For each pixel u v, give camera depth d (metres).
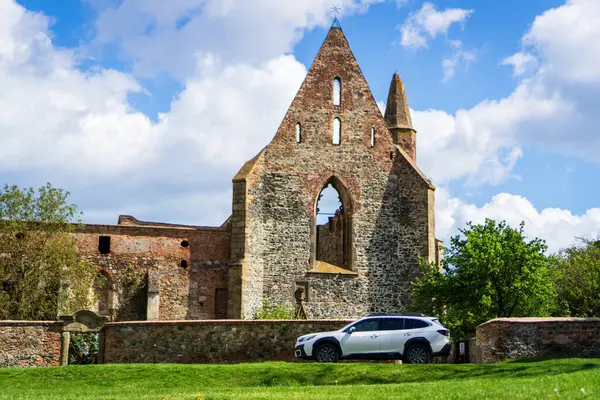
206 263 58.81
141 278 57.56
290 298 59.75
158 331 43.03
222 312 58.72
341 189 62.50
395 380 34.72
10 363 42.41
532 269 53.47
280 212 60.53
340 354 38.38
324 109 62.84
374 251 61.97
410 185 62.66
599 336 37.50
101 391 33.38
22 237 54.28
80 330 43.75
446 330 38.53
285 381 35.28
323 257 72.94
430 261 61.09
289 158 61.44
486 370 34.44
